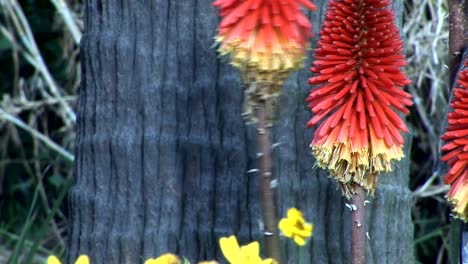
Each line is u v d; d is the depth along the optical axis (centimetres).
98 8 137
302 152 131
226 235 131
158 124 133
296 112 130
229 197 131
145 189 134
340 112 109
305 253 131
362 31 108
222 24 101
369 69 109
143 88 134
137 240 134
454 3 119
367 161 108
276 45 100
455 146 107
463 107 107
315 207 131
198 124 132
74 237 139
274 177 118
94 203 136
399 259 135
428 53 188
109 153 136
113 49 135
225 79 131
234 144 130
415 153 206
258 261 104
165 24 133
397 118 110
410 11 195
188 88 132
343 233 131
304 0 103
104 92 136
